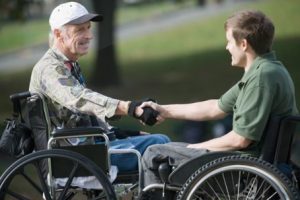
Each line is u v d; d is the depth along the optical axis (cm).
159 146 1062
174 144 1074
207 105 1107
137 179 1102
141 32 5597
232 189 1022
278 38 4650
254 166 997
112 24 3988
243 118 1019
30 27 5997
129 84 4012
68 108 1077
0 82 4462
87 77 4200
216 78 3991
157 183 1052
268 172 991
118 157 1094
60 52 1109
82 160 1044
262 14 1045
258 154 1037
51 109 1101
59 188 1075
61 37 1102
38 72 1100
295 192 982
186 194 1016
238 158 1000
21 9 3734
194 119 1109
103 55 3984
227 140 1034
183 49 4978
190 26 5569
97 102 1055
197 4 6066
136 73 4325
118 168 1096
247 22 1036
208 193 1027
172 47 5081
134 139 1112
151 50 5062
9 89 4231
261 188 1015
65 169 1065
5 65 5056
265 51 1045
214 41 5088
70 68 1112
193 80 3994
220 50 4762
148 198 1054
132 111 1046
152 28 5675
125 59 4872
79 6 1109
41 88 1095
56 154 1045
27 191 1622
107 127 1168
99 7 3959
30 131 1102
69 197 1120
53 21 1104
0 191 1052
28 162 1047
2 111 3456
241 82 1038
